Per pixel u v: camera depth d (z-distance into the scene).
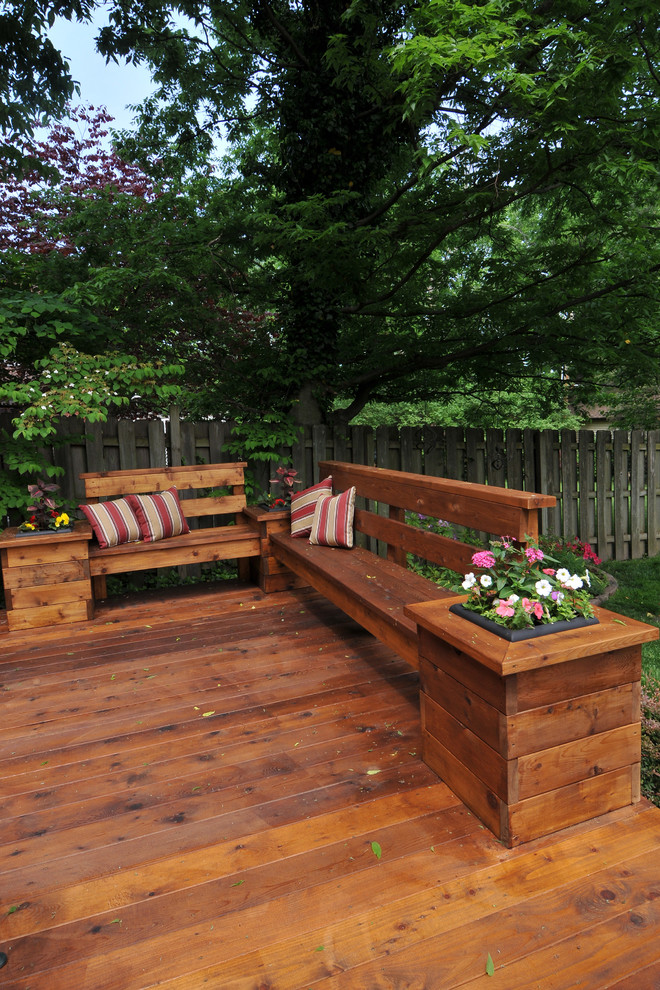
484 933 1.43
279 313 5.84
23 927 1.50
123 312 5.12
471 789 1.87
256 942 1.43
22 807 1.99
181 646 3.37
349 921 1.48
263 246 5.20
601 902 1.51
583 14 3.67
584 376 6.35
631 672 1.84
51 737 2.43
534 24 3.73
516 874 1.62
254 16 5.12
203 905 1.55
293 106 5.09
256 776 2.12
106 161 7.15
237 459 5.16
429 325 6.01
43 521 3.76
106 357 4.29
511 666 1.59
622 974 1.32
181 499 4.57
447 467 5.89
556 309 5.45
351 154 5.23
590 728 1.79
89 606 3.82
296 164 5.18
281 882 1.62
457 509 2.70
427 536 3.00
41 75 5.37
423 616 2.03
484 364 6.10
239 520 4.67
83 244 5.19
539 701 1.69
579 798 1.80
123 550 3.86
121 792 2.05
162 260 4.90
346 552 3.72
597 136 3.90
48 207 6.43
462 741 1.90
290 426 5.11
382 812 1.90
